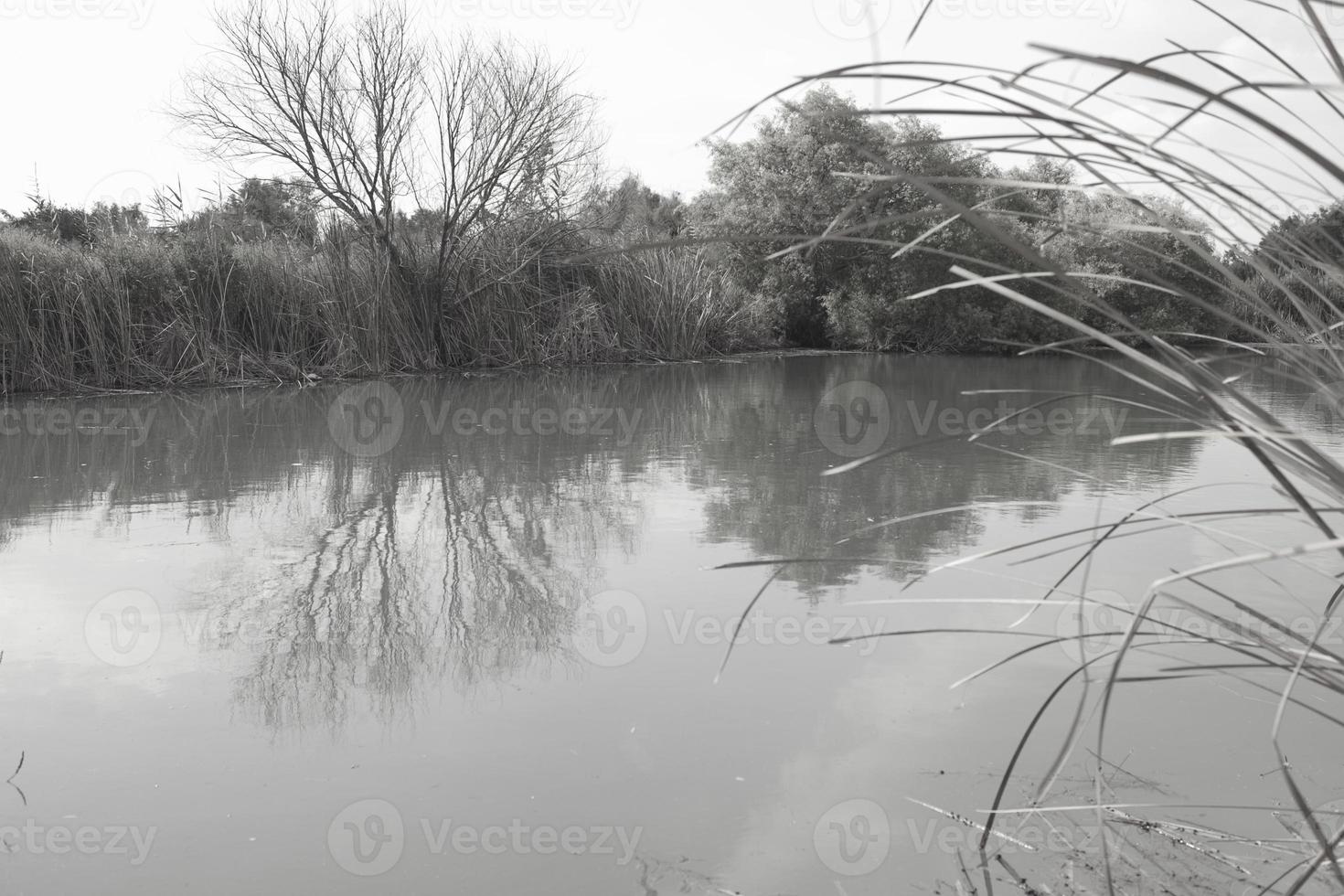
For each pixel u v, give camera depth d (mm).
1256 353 1208
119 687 2244
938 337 15844
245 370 9398
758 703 2150
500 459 5352
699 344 13812
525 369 11547
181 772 1854
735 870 1533
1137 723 2014
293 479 4734
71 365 8344
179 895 1470
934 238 15164
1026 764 1866
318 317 10125
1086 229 1202
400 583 3031
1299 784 1756
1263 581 2840
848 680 2268
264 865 1553
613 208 12695
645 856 1574
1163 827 1626
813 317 16938
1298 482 4469
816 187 15930
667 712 2107
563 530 3701
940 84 1060
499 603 2850
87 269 8508
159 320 9039
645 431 6488
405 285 10984
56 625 2648
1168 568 3037
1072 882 1470
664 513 3980
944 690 2199
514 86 11234
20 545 3484
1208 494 4219
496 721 2076
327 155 10602
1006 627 2580
